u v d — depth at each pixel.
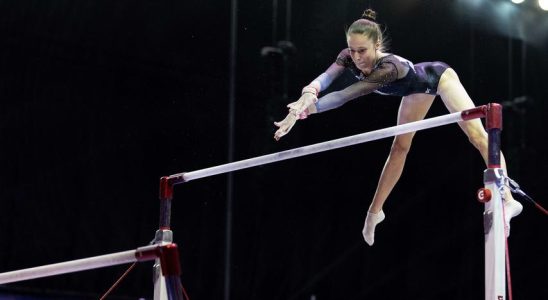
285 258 12.51
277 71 12.01
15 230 10.61
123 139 11.43
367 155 12.84
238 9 12.20
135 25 11.67
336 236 12.81
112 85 11.43
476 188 13.19
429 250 13.15
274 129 12.16
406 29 11.38
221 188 12.19
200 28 12.04
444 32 11.87
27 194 10.73
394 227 13.07
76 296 11.09
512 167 12.83
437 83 6.65
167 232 6.33
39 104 10.92
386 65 6.43
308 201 12.69
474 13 12.20
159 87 11.75
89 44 11.34
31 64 10.93
